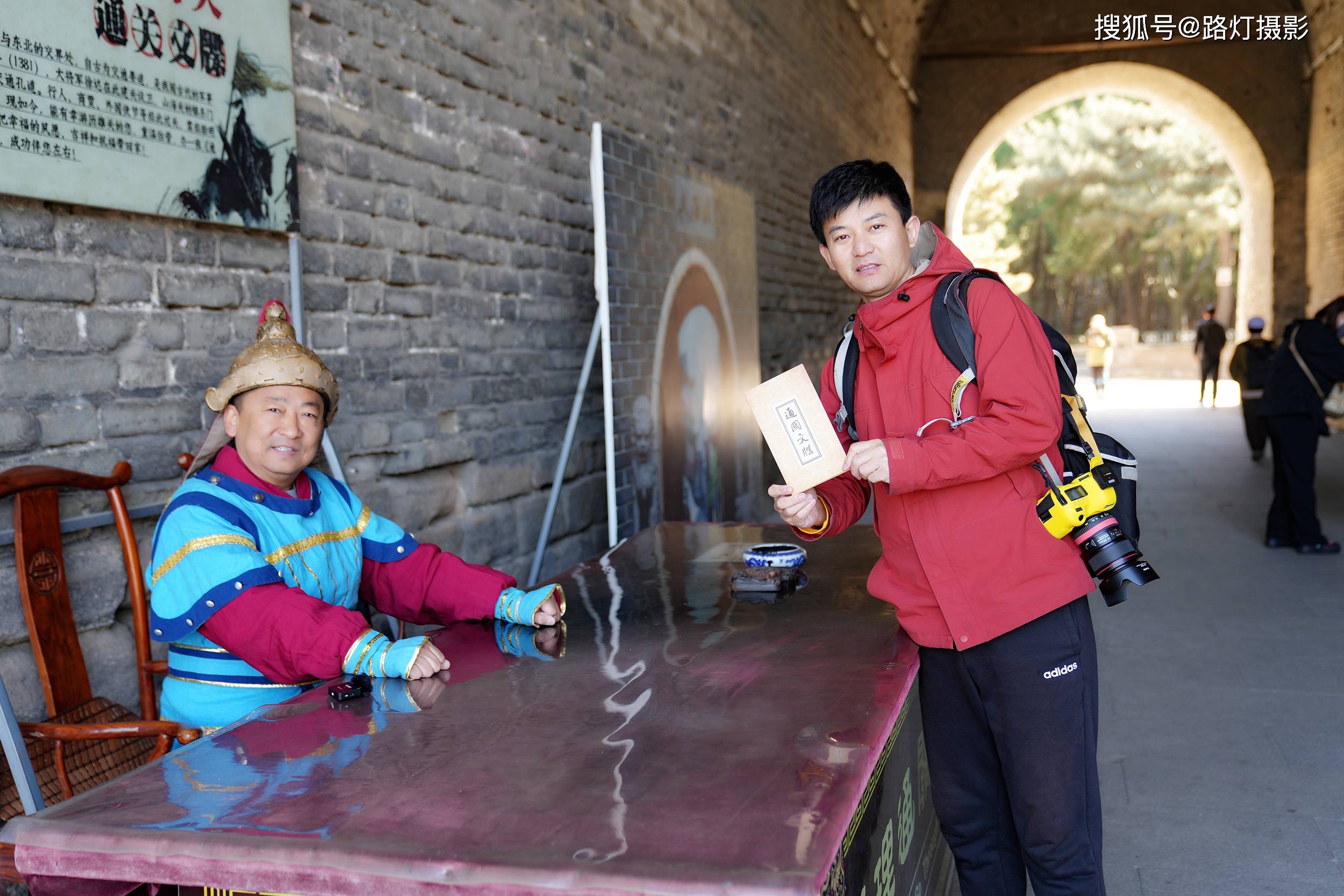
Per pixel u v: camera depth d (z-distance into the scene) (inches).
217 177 102.7
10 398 86.0
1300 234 602.9
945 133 662.5
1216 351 624.1
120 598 95.9
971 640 71.2
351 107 124.4
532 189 166.2
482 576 89.1
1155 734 139.9
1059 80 658.8
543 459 170.6
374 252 129.0
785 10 339.3
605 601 95.6
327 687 70.1
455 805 49.7
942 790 80.3
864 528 131.6
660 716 62.1
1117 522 70.8
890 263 72.4
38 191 84.8
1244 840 110.4
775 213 331.0
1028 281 1332.4
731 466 230.5
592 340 165.3
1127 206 1342.3
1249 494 327.6
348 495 92.7
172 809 50.8
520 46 162.6
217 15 102.1
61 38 86.3
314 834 46.9
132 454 96.7
